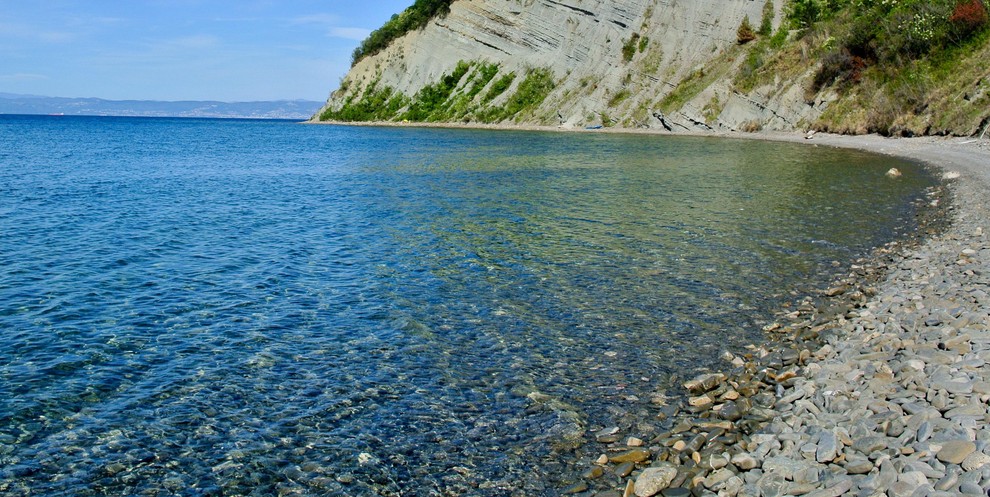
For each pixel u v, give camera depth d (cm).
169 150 5378
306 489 648
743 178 2852
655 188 2592
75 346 1005
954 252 1345
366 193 2602
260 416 789
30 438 741
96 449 718
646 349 968
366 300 1227
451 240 1711
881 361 805
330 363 942
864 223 1808
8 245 1684
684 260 1455
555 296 1228
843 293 1184
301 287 1314
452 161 3959
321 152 4947
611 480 639
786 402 755
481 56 10175
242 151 5197
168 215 2139
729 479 594
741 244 1593
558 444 715
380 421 776
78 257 1563
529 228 1841
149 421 779
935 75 4438
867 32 5375
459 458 696
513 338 1027
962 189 2227
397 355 969
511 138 6353
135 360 953
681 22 7962
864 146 4288
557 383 866
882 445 589
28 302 1216
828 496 536
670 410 771
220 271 1438
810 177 2827
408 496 635
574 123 8106
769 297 1186
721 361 912
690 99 7100
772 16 7231
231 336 1049
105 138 7425
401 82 11262
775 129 6066
